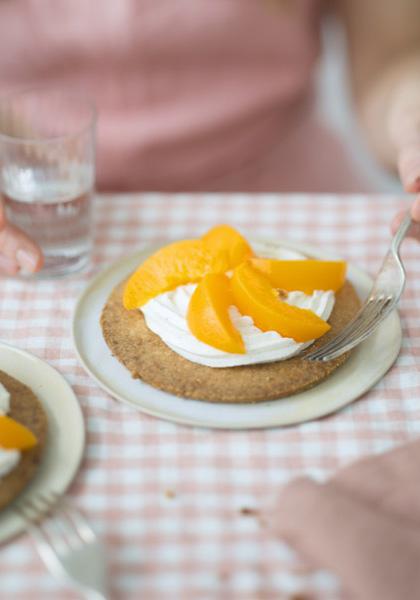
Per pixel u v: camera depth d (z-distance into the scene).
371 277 0.61
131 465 0.47
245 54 0.88
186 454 0.48
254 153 0.94
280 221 0.67
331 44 1.28
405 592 0.40
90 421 0.50
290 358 0.53
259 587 0.42
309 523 0.42
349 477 0.45
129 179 0.91
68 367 0.53
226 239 0.57
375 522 0.42
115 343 0.54
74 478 0.46
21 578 0.42
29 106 0.64
